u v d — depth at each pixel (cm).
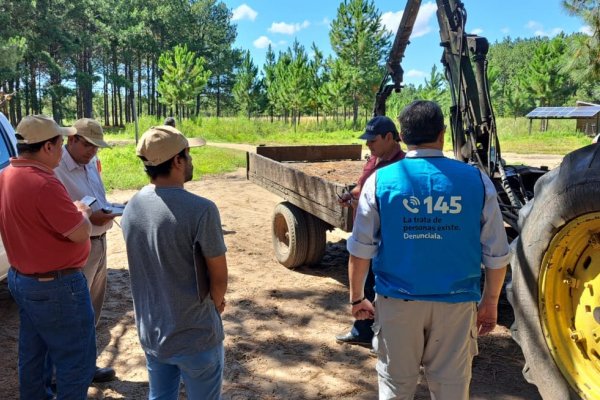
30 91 4934
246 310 505
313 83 5203
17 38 3728
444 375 232
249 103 5562
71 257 279
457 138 509
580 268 283
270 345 434
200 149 2141
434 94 5238
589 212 262
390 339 233
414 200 221
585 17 1129
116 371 390
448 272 222
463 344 229
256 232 812
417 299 223
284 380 378
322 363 404
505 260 225
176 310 222
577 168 268
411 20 599
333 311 505
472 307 229
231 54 7519
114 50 5919
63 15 4797
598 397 265
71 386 289
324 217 512
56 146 278
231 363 403
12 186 268
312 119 6091
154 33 6569
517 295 312
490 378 373
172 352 224
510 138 3294
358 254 235
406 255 223
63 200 270
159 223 219
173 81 4603
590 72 1195
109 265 647
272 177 657
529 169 509
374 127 387
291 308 511
